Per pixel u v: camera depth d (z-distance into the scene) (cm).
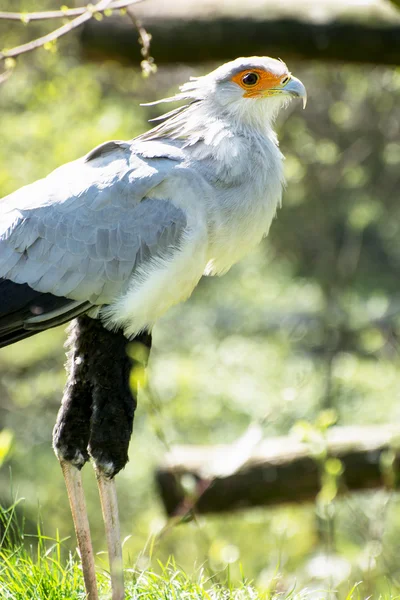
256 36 1145
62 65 1581
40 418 1936
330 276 2005
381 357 1752
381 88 1789
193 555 1430
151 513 1550
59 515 1748
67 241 644
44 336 1842
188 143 673
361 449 999
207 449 1020
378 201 2030
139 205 646
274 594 664
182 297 668
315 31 1137
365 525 846
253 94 691
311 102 1972
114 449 627
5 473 1811
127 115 1605
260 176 680
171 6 1152
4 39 1831
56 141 1527
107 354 640
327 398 1611
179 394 1717
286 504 1026
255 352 1805
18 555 662
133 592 640
